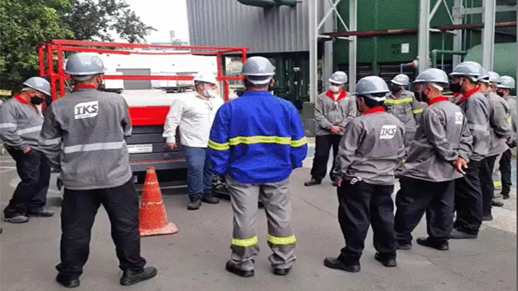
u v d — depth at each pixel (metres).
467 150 4.65
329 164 9.63
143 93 7.45
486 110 5.19
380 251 4.59
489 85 5.91
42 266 4.61
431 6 13.38
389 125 4.29
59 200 7.11
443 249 4.96
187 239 5.34
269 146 4.19
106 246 5.12
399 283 4.22
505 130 5.62
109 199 4.00
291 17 14.88
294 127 4.23
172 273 4.44
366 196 4.32
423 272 4.45
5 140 5.59
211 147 4.16
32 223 5.97
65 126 3.86
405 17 13.75
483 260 4.72
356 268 4.44
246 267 4.34
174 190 7.66
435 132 4.53
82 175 3.88
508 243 5.18
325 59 14.85
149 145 6.63
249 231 4.27
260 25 15.29
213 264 4.64
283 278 4.32
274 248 4.38
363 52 14.48
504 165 6.85
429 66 11.73
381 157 4.32
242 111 4.11
